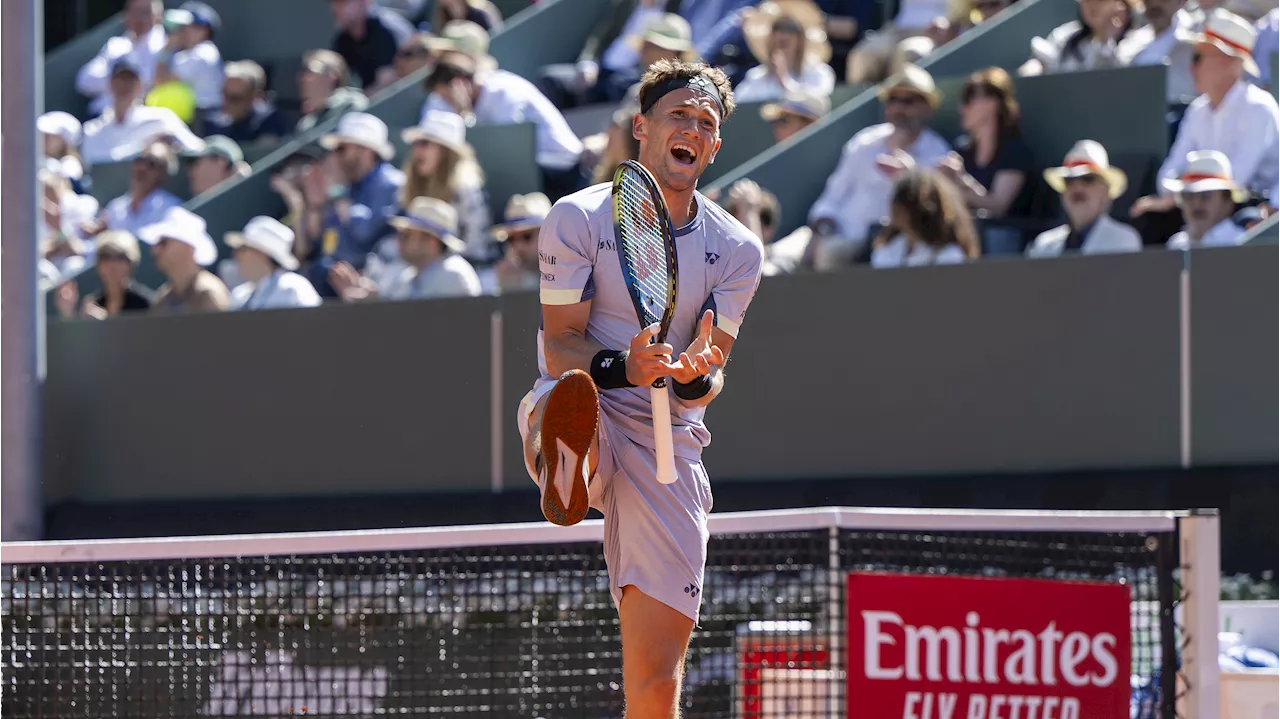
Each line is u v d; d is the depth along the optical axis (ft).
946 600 48.24
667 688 38.86
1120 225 84.53
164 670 52.85
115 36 156.87
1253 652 57.06
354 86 138.82
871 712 48.47
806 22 116.26
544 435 34.86
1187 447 73.82
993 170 92.63
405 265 94.43
